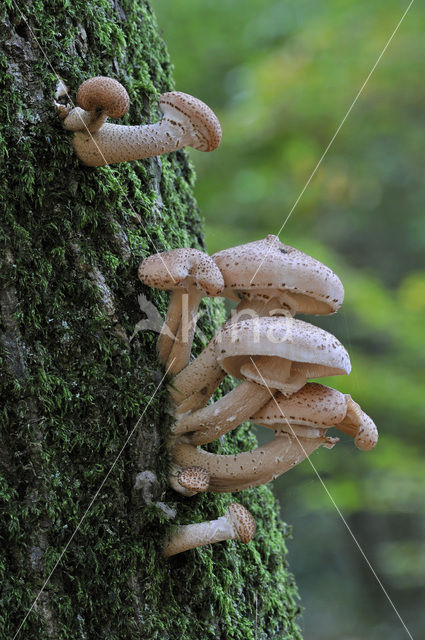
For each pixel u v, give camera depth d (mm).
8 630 1289
